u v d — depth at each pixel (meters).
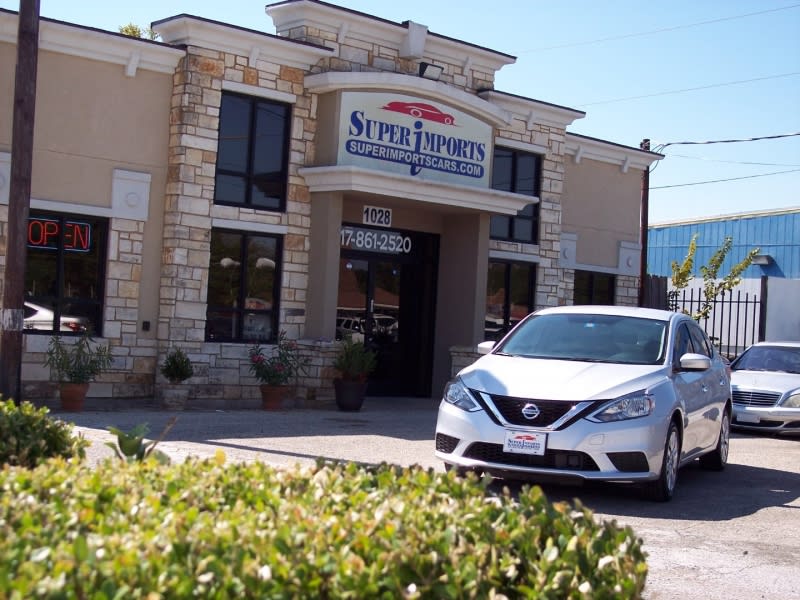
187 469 5.00
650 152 24.41
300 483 4.82
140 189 15.71
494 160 20.53
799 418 16.27
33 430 6.90
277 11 17.62
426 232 19.88
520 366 9.72
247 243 16.73
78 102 15.12
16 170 11.91
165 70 15.91
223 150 16.44
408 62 18.75
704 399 10.74
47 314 14.95
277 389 16.08
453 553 3.76
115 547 3.54
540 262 21.39
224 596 3.33
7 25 14.34
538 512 4.37
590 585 3.90
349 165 16.69
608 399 8.98
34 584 3.13
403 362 20.05
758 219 37.53
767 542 8.05
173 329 15.70
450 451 9.33
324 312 17.08
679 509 9.24
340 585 3.48
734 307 30.02
